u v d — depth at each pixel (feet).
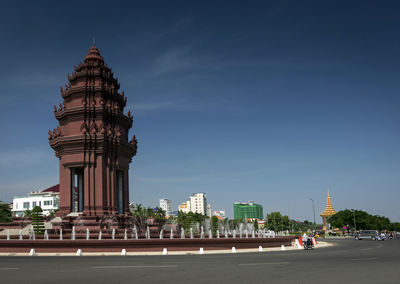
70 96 204.13
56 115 204.33
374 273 71.56
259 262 93.20
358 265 86.38
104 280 61.11
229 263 89.86
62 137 192.44
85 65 205.26
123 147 202.18
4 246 129.08
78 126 196.03
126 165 210.59
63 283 58.18
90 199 187.93
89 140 189.98
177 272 71.61
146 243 140.36
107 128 196.75
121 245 136.98
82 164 190.70
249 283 58.80
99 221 181.78
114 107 204.74
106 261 94.27
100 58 212.23
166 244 143.54
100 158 191.83
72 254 128.06
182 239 146.20
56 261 93.56
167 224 226.38
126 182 211.00
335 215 646.33
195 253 139.33
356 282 60.39
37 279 61.98
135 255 124.47
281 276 66.90
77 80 204.33
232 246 160.97
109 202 192.65
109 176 195.11
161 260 98.63
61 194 194.29
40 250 130.21
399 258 109.91
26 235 154.20
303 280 62.28
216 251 150.41
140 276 65.82
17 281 59.93
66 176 193.67
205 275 67.51
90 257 110.63
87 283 58.18
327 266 83.71
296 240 197.16
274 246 185.37
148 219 209.97
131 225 190.70
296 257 112.98
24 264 84.99
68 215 186.91
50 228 171.73
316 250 162.91
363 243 253.03
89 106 196.44
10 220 449.89
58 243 131.13
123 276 65.77
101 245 134.72
